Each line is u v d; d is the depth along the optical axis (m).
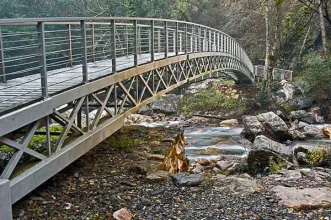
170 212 4.36
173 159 7.13
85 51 5.41
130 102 7.57
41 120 4.76
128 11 24.83
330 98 15.85
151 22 8.24
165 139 7.46
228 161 8.92
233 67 19.28
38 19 4.22
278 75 20.94
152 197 4.83
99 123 6.15
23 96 4.48
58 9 25.06
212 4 31.22
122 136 7.48
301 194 4.86
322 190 5.05
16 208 4.27
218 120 16.78
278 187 5.20
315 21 21.45
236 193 5.00
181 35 12.11
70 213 4.26
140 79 7.84
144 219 4.18
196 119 16.91
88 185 5.11
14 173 4.04
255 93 20.89
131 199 4.74
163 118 17.64
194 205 4.58
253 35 28.42
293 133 12.38
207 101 18.97
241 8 28.22
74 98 5.10
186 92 21.33
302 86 16.94
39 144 6.18
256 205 4.57
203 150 11.57
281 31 23.44
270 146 9.76
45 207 4.36
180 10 27.39
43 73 4.43
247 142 12.09
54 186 5.00
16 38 17.28
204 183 5.36
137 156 6.40
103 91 6.84
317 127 13.48
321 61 16.45
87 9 23.84
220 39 16.70
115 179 5.37
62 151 4.80
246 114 17.23
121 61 8.24
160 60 8.84
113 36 6.38
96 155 6.39
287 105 16.66
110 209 4.42
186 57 11.03
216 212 4.36
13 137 4.70
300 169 6.71
